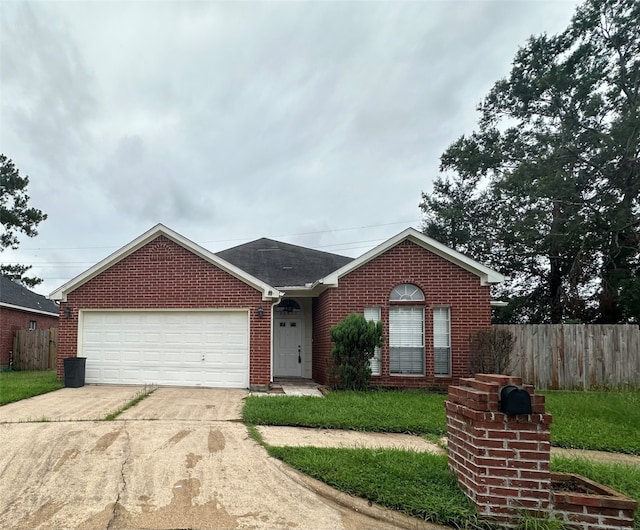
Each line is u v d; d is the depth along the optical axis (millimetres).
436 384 11172
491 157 23781
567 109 21656
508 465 3820
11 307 17828
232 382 11344
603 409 8500
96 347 11781
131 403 8844
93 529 3744
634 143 17797
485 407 3910
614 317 18922
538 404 3857
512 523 3717
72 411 8062
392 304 11586
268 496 4414
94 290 11930
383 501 4125
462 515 3797
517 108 23375
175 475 4898
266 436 6492
